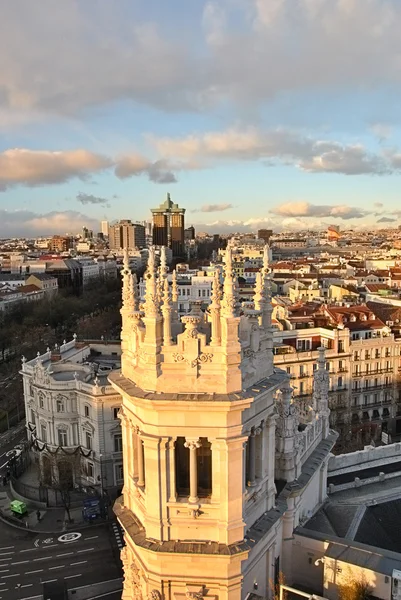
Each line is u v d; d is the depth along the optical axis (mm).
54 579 67812
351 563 30078
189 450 24266
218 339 23391
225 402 22672
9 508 87625
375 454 47438
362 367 118938
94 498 83875
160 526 24297
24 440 117125
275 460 32875
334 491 42344
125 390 24688
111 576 68188
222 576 24156
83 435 91375
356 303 146375
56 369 98062
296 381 110688
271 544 28844
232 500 23953
